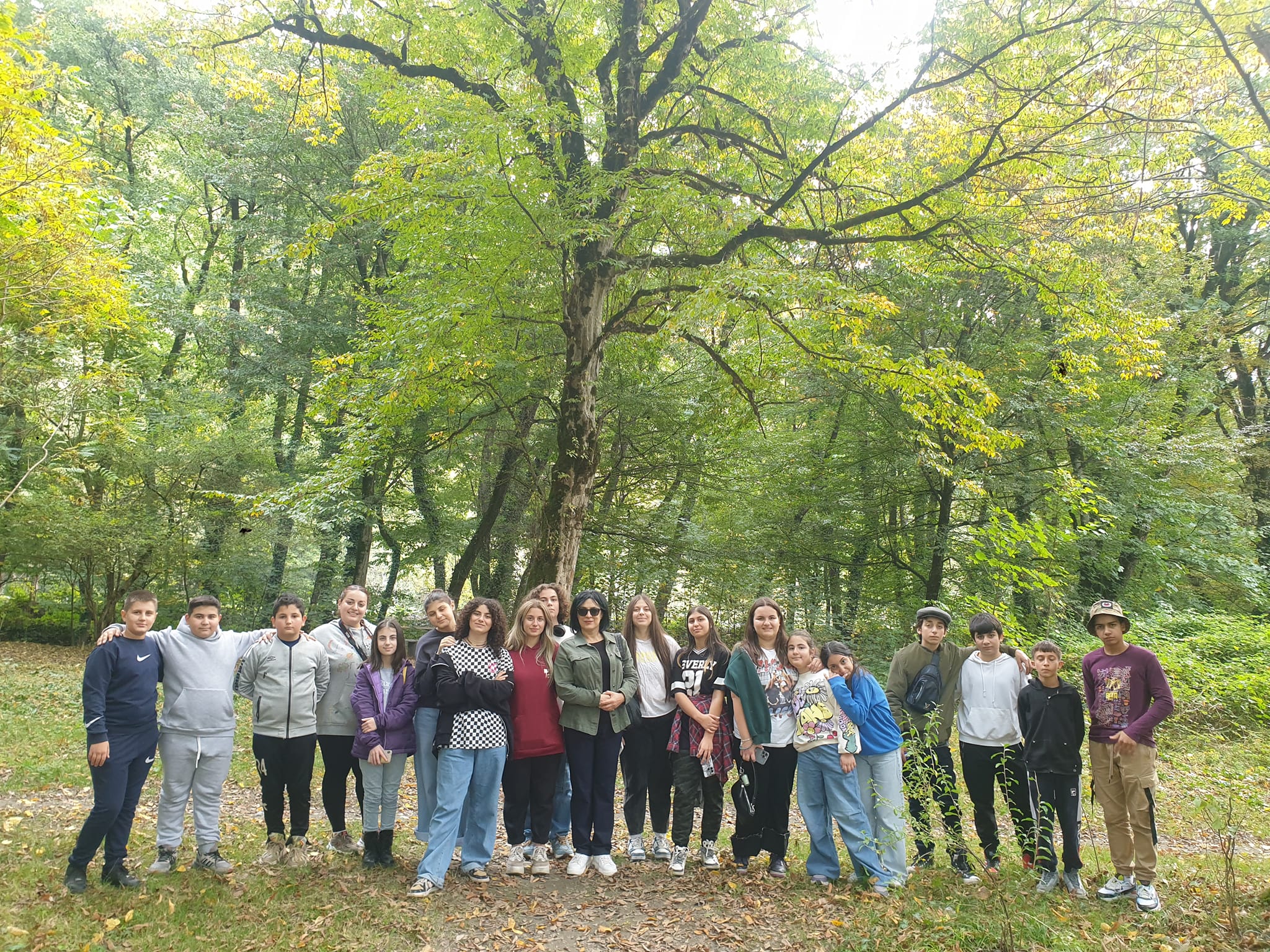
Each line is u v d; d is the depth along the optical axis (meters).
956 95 9.81
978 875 4.97
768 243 10.88
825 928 4.36
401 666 5.34
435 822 4.87
